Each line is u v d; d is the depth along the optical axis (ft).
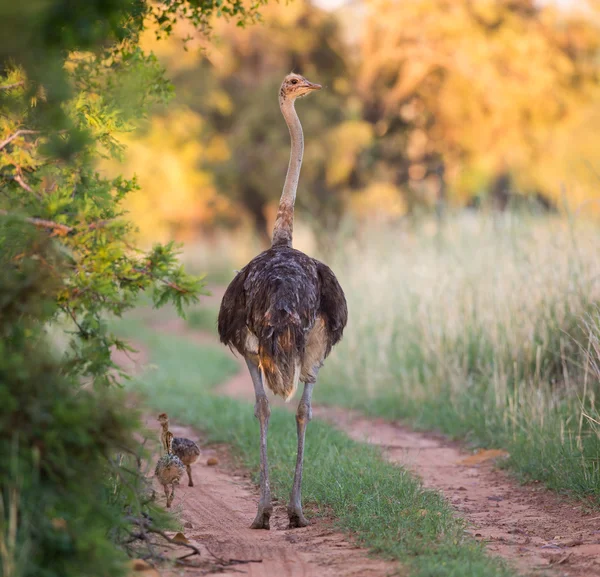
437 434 67.56
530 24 189.06
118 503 34.60
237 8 49.34
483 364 72.64
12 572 25.80
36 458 27.22
